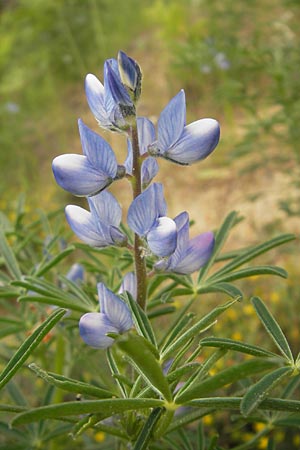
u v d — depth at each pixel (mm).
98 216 202
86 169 194
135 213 193
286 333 360
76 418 209
